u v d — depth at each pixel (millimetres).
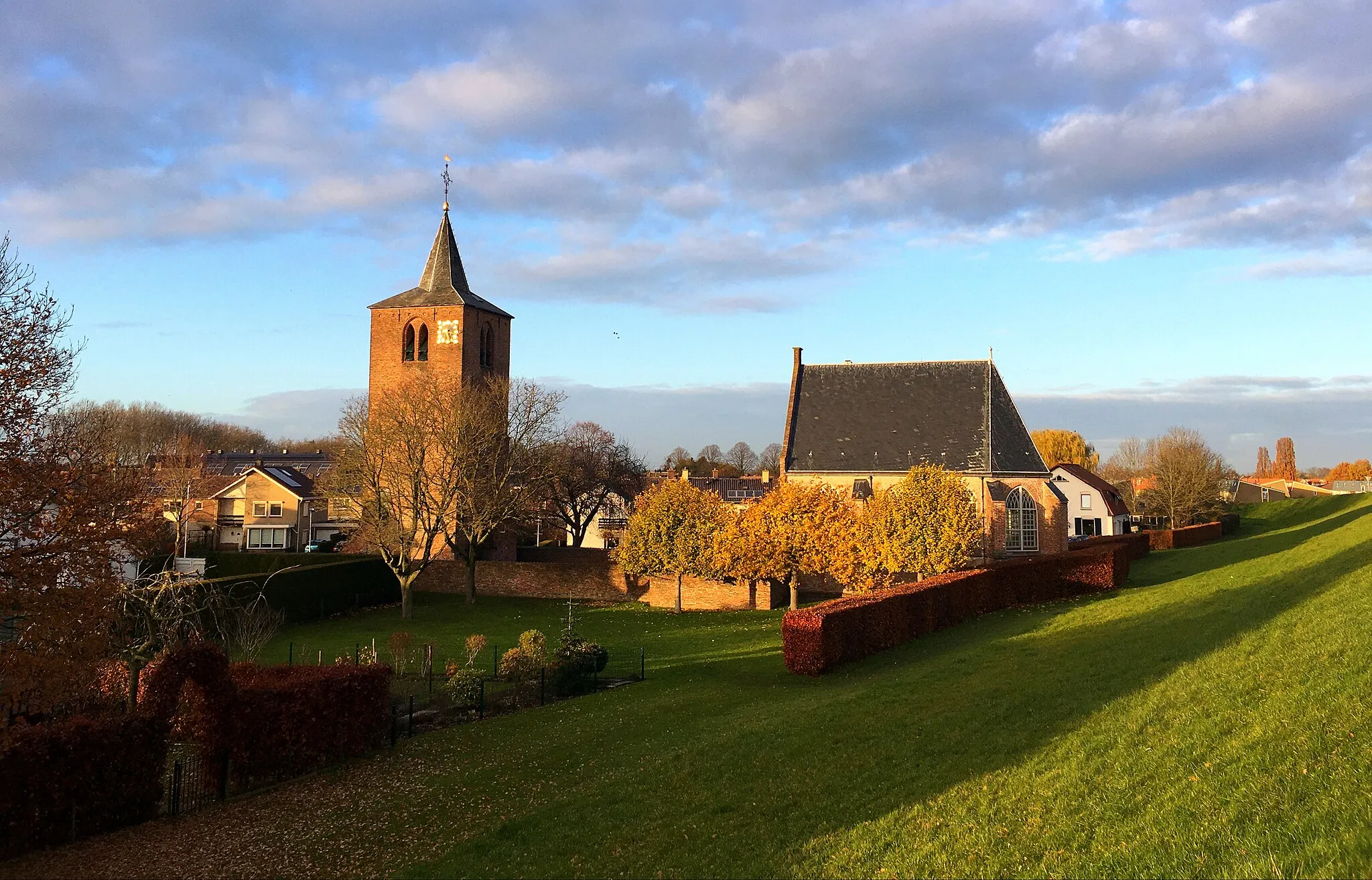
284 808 18031
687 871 12945
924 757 16406
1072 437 132375
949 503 45750
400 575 51219
